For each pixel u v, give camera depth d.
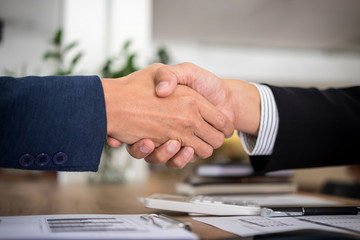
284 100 0.66
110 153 1.40
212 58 6.12
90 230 0.36
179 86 0.65
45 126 0.48
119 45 1.74
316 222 0.44
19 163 0.46
